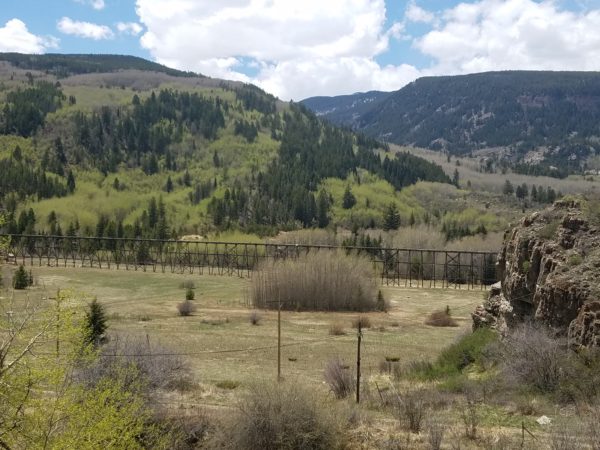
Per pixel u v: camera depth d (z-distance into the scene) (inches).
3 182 6742.1
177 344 1772.9
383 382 1091.3
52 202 6476.4
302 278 2817.4
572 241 917.2
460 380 923.4
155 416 739.4
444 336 2106.3
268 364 1507.1
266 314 2630.4
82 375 658.8
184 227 6545.3
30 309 466.6
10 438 438.0
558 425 629.3
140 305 2753.4
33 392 458.0
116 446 503.2
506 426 676.1
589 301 789.2
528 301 987.9
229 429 698.2
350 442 683.4
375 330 2241.6
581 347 778.8
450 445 627.8
